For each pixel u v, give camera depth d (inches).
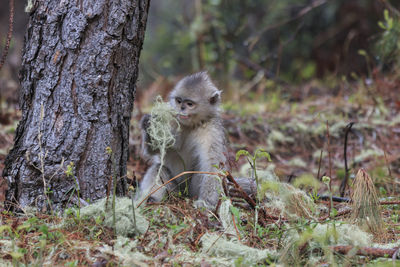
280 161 615.8
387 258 279.7
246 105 771.4
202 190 433.4
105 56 338.0
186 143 464.4
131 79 362.9
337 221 331.6
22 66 346.3
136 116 666.2
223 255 296.8
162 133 409.1
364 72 898.7
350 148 629.6
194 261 285.7
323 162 605.0
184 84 466.6
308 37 1050.7
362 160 589.0
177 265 279.7
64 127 339.6
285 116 708.7
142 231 317.4
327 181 332.2
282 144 654.5
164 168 455.5
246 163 569.3
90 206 323.6
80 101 339.3
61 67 336.2
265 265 287.0
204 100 456.4
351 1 1034.1
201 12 983.6
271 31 1036.5
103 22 335.9
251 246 313.4
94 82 338.6
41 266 262.7
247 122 679.1
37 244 292.0
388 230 345.4
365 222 334.6
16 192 345.7
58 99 338.0
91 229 307.3
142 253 293.6
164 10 1203.9
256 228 333.7
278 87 849.5
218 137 456.1
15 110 661.3
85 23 332.2
